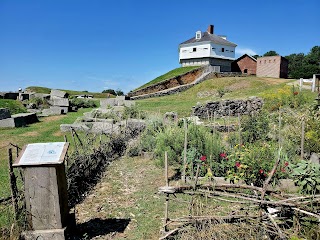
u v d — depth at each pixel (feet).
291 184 21.44
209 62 194.49
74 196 20.89
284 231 13.76
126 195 22.36
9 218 15.11
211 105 64.49
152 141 35.12
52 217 14.64
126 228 17.21
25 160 14.28
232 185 16.48
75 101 92.43
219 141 28.02
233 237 14.01
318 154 27.68
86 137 35.76
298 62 276.00
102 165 29.55
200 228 14.55
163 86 144.36
